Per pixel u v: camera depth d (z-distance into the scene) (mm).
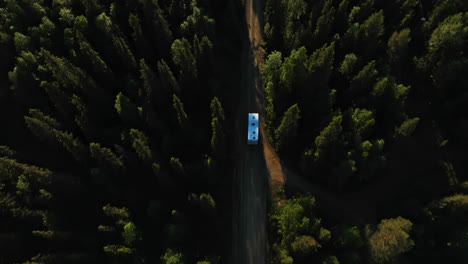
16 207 56719
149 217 62625
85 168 63094
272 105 67375
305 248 52062
